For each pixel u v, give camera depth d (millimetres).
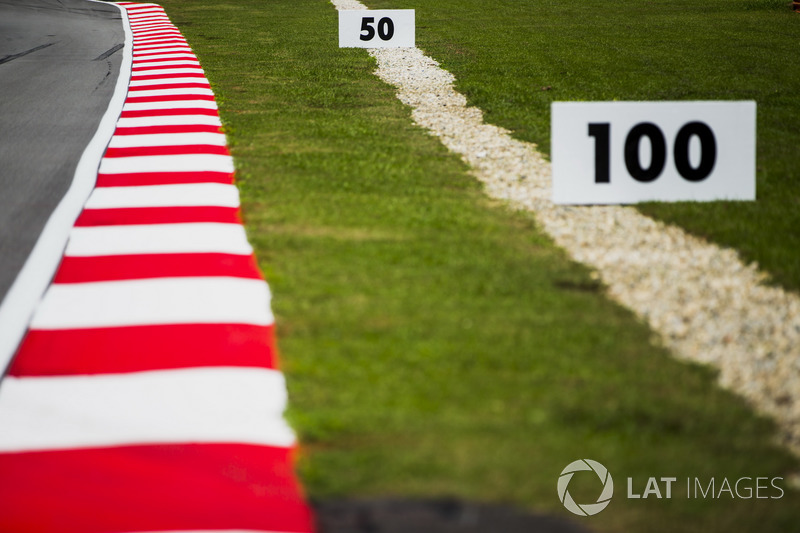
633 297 19047
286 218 25062
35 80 54781
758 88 48938
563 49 68375
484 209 26219
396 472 12453
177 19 100688
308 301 18656
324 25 90000
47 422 14234
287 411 14133
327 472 12484
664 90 48375
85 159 33125
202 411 14484
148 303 19125
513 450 12984
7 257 22188
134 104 46250
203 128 39562
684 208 26188
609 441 13258
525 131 38906
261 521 11602
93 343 17156
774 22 87125
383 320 17594
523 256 21672
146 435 13797
